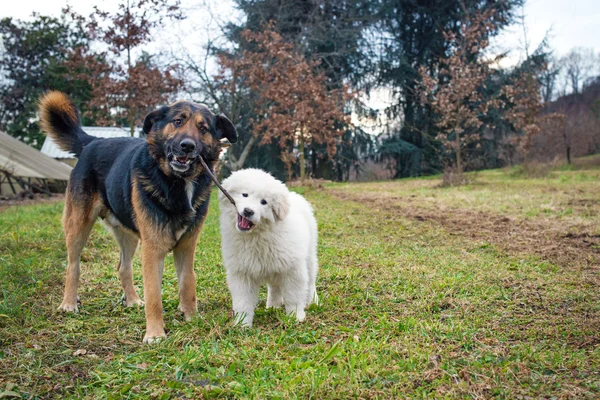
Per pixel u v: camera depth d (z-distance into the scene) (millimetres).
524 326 4613
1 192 19828
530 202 14047
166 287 6457
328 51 34875
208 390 3391
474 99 25391
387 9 35188
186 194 4902
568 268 6844
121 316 5367
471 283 6062
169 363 3975
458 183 21469
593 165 28031
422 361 3771
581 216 11281
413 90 35094
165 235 4879
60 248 8133
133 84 21172
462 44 27016
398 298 5586
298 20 34969
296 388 3377
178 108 4934
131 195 4977
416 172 36375
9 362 4023
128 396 3453
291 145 32031
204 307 5562
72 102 6250
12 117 47094
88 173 5633
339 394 3285
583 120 31906
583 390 3311
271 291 5598
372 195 18438
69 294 5504
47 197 20844
